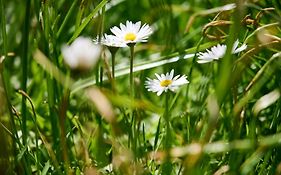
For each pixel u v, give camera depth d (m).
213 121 0.46
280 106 0.55
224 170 0.51
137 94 0.60
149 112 0.66
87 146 0.56
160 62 0.60
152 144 0.61
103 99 0.47
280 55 0.52
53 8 0.61
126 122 0.55
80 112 0.62
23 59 0.59
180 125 0.64
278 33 0.59
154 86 0.54
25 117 0.56
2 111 0.54
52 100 0.60
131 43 0.54
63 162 0.57
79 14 0.59
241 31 0.62
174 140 0.60
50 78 0.59
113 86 0.55
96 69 0.58
